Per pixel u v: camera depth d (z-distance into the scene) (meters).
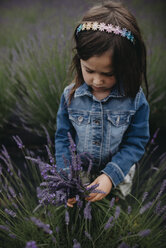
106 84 0.99
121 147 1.27
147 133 1.21
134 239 1.21
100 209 1.33
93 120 1.16
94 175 1.36
